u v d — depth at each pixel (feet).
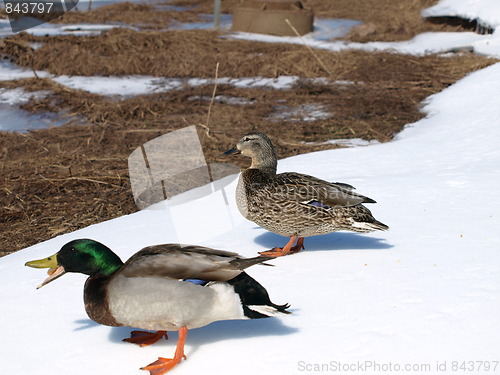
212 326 12.53
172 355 11.65
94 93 41.27
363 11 67.77
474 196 20.08
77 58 46.98
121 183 26.07
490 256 15.20
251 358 11.25
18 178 26.86
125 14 65.31
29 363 11.55
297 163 26.53
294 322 12.39
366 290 13.65
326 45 53.62
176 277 10.81
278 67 46.93
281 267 15.29
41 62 46.65
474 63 46.52
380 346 11.37
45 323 13.04
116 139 32.99
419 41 56.03
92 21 61.21
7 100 39.17
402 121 35.37
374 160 26.53
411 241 16.51
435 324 12.03
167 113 37.93
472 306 12.66
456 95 38.19
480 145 27.84
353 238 17.10
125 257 16.14
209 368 11.07
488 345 11.28
